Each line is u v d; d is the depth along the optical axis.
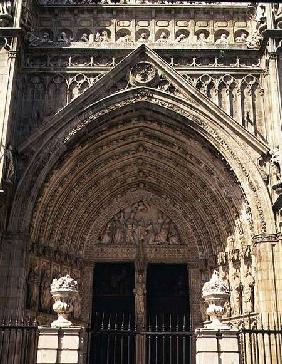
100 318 27.44
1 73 25.03
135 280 27.62
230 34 29.06
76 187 27.16
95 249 28.34
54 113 26.06
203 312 26.41
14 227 23.23
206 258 27.42
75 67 26.88
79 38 28.64
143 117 26.64
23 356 19.91
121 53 27.27
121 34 28.88
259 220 23.61
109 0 30.09
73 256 27.20
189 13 29.34
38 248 24.73
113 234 28.78
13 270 22.59
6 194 22.67
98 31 28.83
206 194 27.20
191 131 25.86
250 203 24.06
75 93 26.50
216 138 25.22
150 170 29.00
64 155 25.42
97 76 26.86
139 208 29.34
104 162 27.91
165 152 27.89
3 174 22.81
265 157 24.80
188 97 26.00
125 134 27.30
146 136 27.59
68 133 25.16
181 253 28.30
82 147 26.17
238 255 25.22
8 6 26.44
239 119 26.23
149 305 27.88
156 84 26.38
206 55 27.33
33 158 24.39
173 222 28.98
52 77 26.80
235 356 14.57
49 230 25.84
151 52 26.61
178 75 26.12
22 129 25.73
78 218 27.77
